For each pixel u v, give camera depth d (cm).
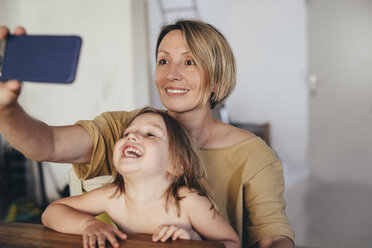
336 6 348
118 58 293
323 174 365
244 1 418
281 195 86
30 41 49
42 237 61
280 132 407
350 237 238
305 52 402
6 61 49
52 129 71
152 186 69
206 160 87
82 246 57
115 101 298
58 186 303
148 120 74
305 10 397
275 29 411
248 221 85
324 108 361
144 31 306
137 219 71
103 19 292
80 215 66
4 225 68
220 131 92
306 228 254
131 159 67
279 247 74
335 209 284
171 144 72
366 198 304
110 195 73
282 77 411
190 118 88
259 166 85
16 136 59
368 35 341
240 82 422
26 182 301
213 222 70
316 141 369
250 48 420
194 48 83
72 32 299
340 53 352
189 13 439
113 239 57
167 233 60
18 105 56
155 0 421
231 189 85
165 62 87
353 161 352
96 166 81
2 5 306
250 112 423
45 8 301
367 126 349
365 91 346
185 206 70
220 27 440
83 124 81
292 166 395
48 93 308
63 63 47
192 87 84
